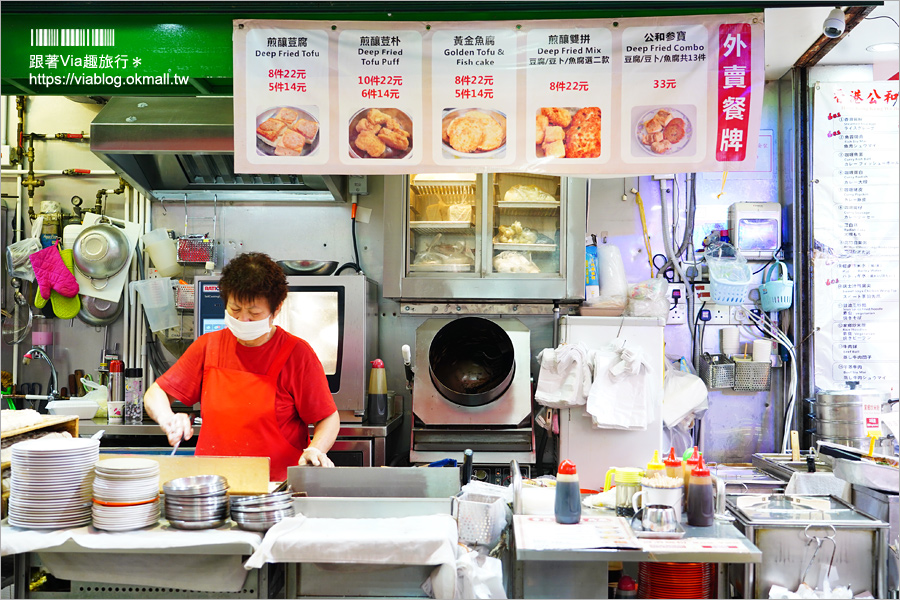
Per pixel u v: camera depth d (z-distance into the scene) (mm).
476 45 2822
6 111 4816
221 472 2391
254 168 2846
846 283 4406
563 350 3980
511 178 4367
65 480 2197
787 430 4430
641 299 4324
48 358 4676
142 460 2312
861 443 4004
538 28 2812
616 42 2805
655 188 4695
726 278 4430
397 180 4250
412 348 4727
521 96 2824
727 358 4547
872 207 4391
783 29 3861
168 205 4820
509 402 4168
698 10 2785
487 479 4102
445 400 4172
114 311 4738
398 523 2230
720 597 2504
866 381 4398
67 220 4785
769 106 4672
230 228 4824
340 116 2840
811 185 4410
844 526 2523
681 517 2600
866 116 4375
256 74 2840
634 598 2496
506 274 4293
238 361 2900
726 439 4613
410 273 4309
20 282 4680
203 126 3941
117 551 2084
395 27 2826
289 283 4133
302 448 2953
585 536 2330
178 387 2924
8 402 4504
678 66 2799
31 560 2232
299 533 2117
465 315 4566
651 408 3984
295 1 2799
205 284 4211
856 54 4312
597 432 4016
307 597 2176
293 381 2885
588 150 2822
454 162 2834
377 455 4035
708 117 2793
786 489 3391
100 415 4375
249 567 2051
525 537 2320
